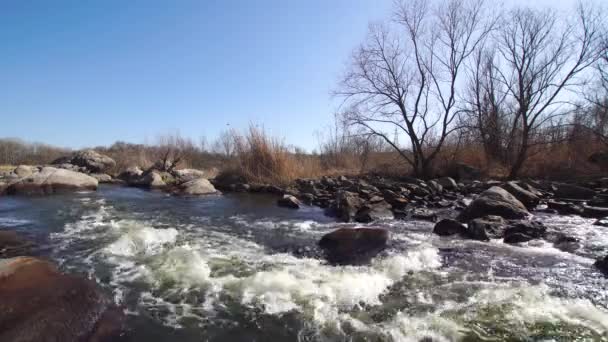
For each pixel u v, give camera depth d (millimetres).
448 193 13875
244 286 4680
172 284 4754
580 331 3588
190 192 14758
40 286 3789
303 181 16688
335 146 24172
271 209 11492
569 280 4992
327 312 4027
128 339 3500
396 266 5488
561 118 17781
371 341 3455
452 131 18859
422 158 18938
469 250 6445
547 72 17156
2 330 3084
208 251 6320
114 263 5555
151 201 12773
